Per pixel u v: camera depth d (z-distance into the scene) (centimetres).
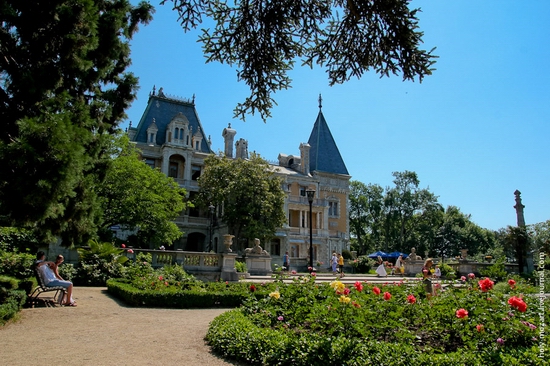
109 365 625
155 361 656
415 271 3266
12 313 920
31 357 655
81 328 899
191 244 5434
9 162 817
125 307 1234
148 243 3628
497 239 8000
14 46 1012
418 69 999
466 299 853
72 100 1198
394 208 8000
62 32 1016
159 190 3319
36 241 2117
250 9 1033
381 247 8562
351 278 2684
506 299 895
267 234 4447
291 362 598
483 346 636
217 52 1096
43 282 1196
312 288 1078
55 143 852
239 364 654
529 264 3497
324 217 6238
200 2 983
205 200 4703
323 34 1071
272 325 844
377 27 990
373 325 700
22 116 1000
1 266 1627
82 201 1226
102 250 1891
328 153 7000
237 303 1376
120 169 2975
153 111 5616
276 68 1132
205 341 809
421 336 743
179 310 1243
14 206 860
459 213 8931
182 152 5347
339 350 581
